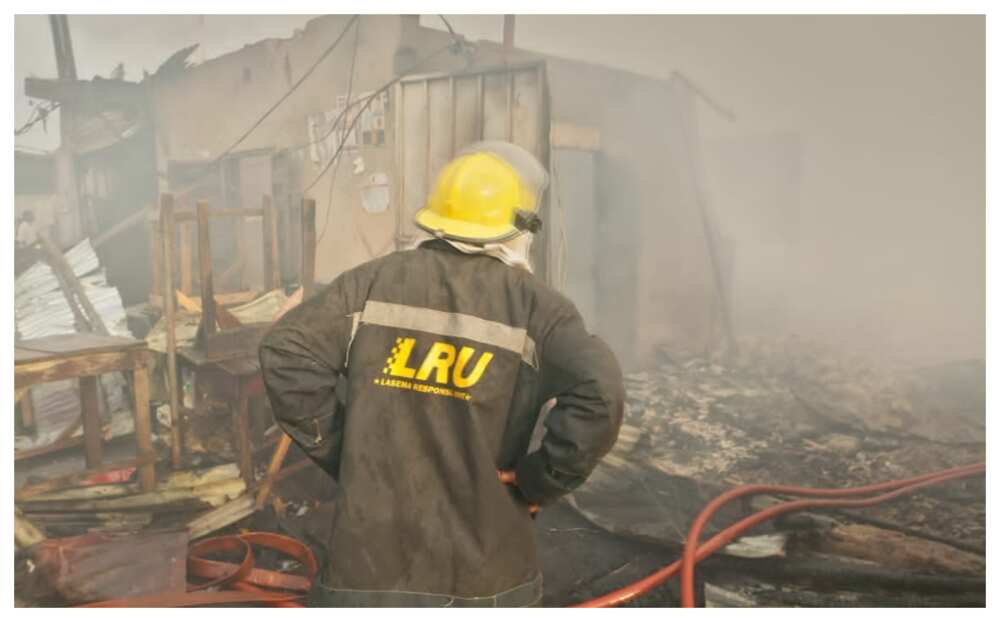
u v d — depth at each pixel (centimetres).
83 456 375
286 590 272
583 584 285
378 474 137
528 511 146
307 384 138
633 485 362
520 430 141
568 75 508
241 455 342
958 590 268
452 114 467
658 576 263
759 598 271
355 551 135
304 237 396
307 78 568
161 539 288
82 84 625
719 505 316
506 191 151
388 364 140
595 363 130
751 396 497
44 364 296
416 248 151
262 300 448
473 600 135
